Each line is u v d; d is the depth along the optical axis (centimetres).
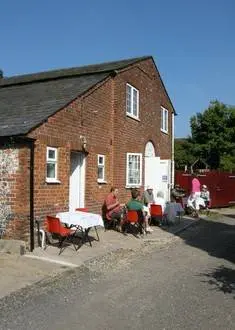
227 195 3003
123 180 1930
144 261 1170
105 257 1191
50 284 907
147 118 2228
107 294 841
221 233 1744
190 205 2269
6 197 1229
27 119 1310
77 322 683
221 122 4997
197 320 689
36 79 1845
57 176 1384
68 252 1213
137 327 660
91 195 1644
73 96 1498
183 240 1552
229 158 4812
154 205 1766
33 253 1174
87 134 1598
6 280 911
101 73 1795
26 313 725
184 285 911
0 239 1214
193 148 5031
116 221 1680
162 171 2181
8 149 1234
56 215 1317
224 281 948
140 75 2127
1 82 1959
